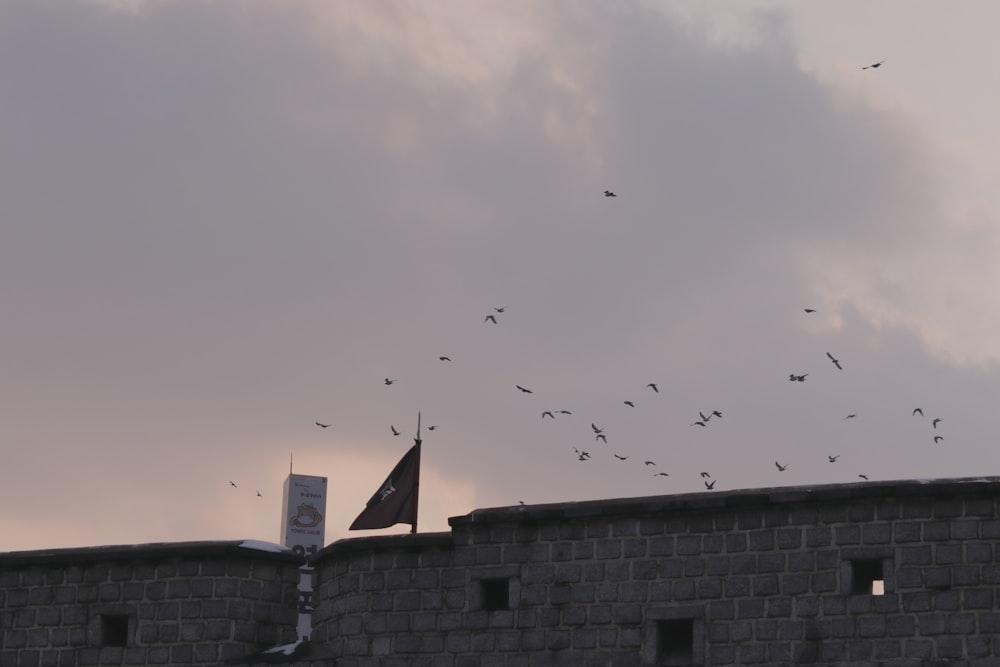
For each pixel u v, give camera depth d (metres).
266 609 44.59
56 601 45.38
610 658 40.06
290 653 43.44
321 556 43.72
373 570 42.53
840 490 38.84
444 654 41.47
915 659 37.66
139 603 44.75
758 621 39.00
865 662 38.00
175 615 44.41
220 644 43.97
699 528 39.91
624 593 40.22
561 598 40.72
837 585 38.53
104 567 45.22
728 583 39.41
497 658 41.00
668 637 40.00
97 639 44.88
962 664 37.31
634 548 40.34
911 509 38.31
